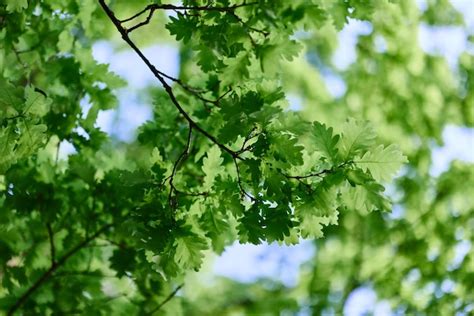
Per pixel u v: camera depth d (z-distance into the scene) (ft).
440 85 21.52
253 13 8.27
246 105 8.09
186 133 11.57
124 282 13.03
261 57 7.98
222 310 28.55
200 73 11.58
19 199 10.94
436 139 21.35
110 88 11.94
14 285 11.89
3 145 8.23
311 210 8.16
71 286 12.11
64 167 12.84
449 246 19.70
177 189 9.16
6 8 9.06
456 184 20.76
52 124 11.27
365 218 22.02
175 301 12.48
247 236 8.42
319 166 8.37
